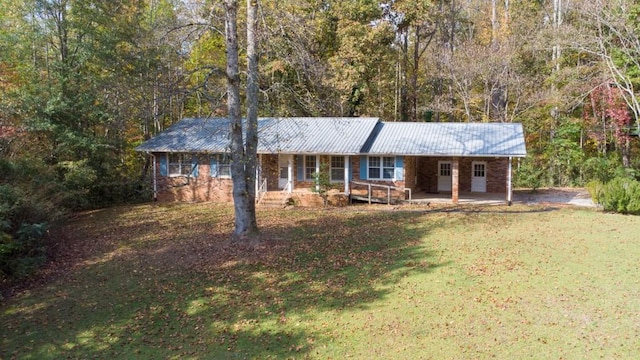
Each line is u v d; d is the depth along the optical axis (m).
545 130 33.81
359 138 24.11
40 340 8.59
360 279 11.22
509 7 37.44
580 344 7.53
